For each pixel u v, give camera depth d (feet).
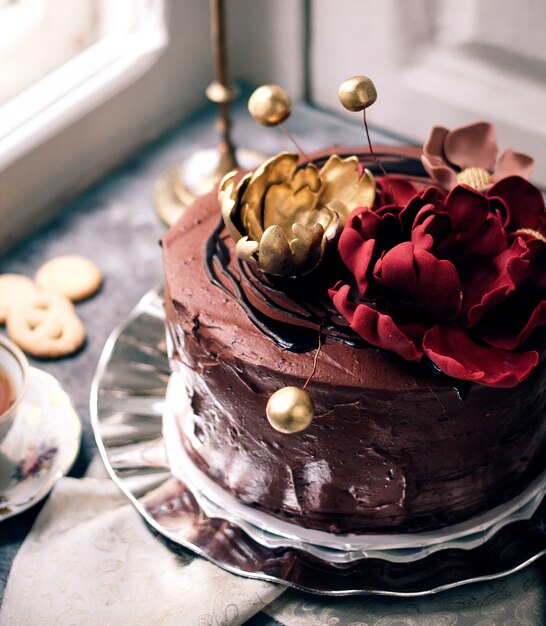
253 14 3.64
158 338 2.91
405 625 2.44
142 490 2.60
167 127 3.72
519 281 2.17
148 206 3.43
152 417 2.75
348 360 2.26
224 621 2.42
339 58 3.54
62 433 2.74
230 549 2.50
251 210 2.34
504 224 2.34
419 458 2.34
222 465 2.55
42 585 2.50
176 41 3.58
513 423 2.36
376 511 2.45
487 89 3.32
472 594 2.48
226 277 2.43
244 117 3.72
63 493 2.64
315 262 2.31
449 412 2.26
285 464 2.40
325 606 2.48
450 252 2.25
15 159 3.21
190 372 2.43
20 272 3.22
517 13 3.12
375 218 2.22
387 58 3.43
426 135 3.52
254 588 2.45
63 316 3.03
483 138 2.54
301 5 3.49
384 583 2.43
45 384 2.83
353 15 3.40
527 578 2.51
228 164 3.40
